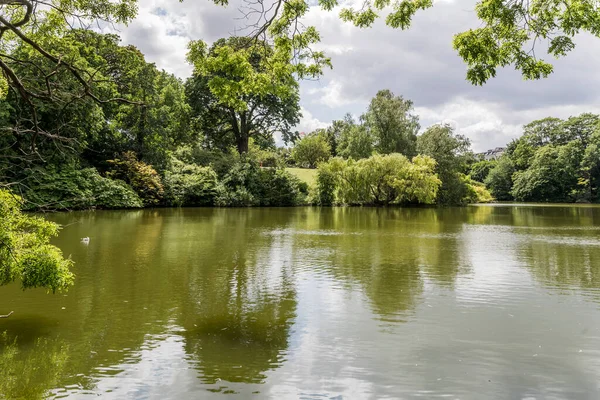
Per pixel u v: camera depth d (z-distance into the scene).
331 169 43.38
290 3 7.92
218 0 7.47
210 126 47.91
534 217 29.09
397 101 50.66
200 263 10.78
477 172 83.62
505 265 10.85
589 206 47.88
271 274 9.62
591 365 4.88
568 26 6.25
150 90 33.56
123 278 9.02
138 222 21.22
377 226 21.31
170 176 37.16
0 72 6.88
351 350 5.29
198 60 8.55
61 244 13.34
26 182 23.88
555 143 72.31
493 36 6.66
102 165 35.00
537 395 4.18
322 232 18.19
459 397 4.13
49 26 7.20
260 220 24.22
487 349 5.34
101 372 4.59
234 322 6.32
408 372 4.66
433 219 26.38
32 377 4.45
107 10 7.00
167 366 4.75
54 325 6.07
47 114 18.30
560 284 8.81
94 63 17.52
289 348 5.32
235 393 4.16
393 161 42.12
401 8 7.39
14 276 5.96
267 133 48.66
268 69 8.98
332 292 8.11
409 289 8.35
